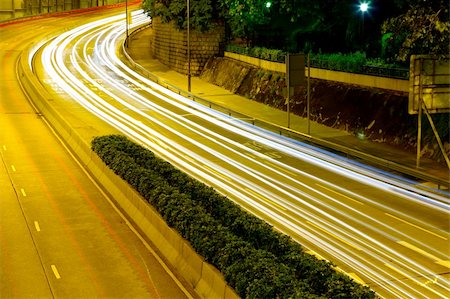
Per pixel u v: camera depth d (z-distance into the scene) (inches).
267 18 2399.1
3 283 800.9
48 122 2006.6
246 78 2522.1
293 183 1293.1
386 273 816.3
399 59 1422.2
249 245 745.6
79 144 1571.1
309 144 1692.9
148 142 1721.2
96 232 995.9
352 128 1776.6
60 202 1168.8
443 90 1296.8
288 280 641.0
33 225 1035.9
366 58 1994.3
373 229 999.0
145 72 3038.9
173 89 2659.9
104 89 2662.4
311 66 2112.5
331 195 1201.4
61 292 773.3
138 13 4943.4
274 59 2380.7
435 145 1486.2
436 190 1240.2
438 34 1320.1
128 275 823.1
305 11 2167.8
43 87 2662.4
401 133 1610.5
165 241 900.0
